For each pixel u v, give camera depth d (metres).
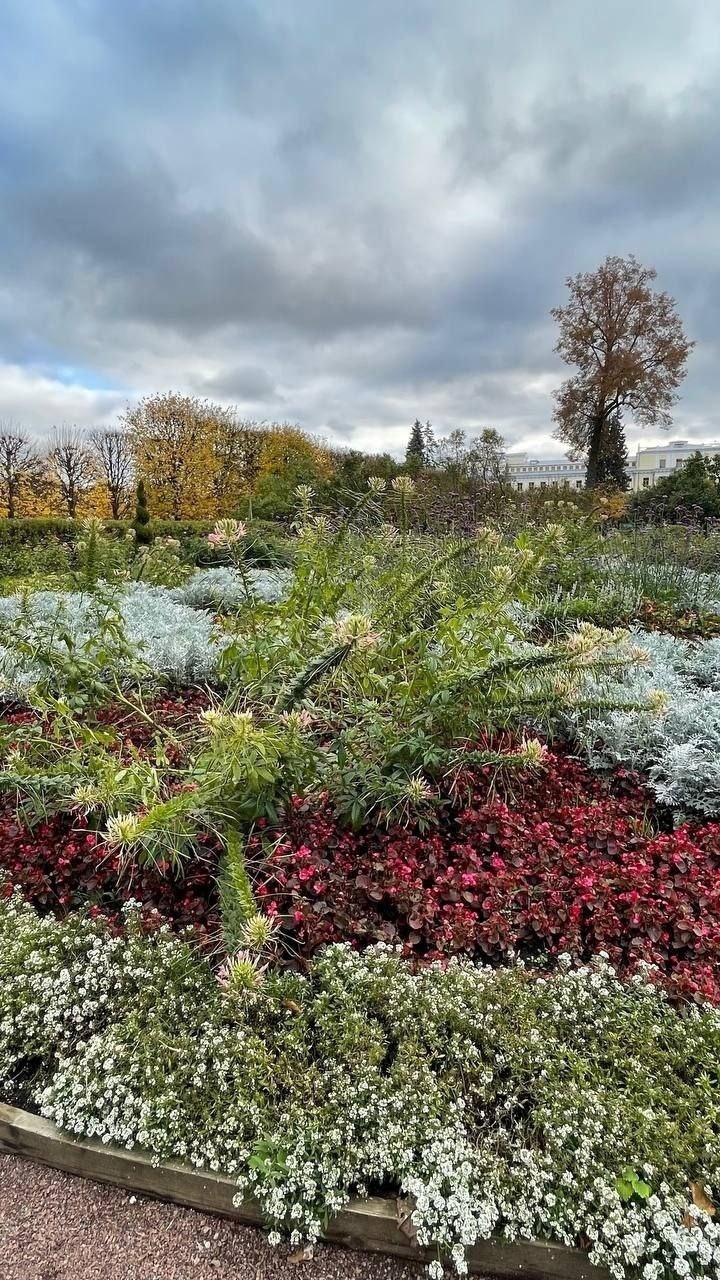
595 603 4.01
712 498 11.09
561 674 2.27
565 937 1.77
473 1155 1.23
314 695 2.43
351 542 3.80
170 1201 1.33
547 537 2.62
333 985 1.54
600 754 2.85
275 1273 1.22
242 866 1.62
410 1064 1.39
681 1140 1.24
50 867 2.12
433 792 2.33
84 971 1.65
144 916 1.85
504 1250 1.18
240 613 3.13
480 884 1.95
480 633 2.36
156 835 1.76
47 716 2.57
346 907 1.83
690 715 2.92
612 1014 1.51
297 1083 1.36
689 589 5.57
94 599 3.27
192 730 2.43
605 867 2.03
